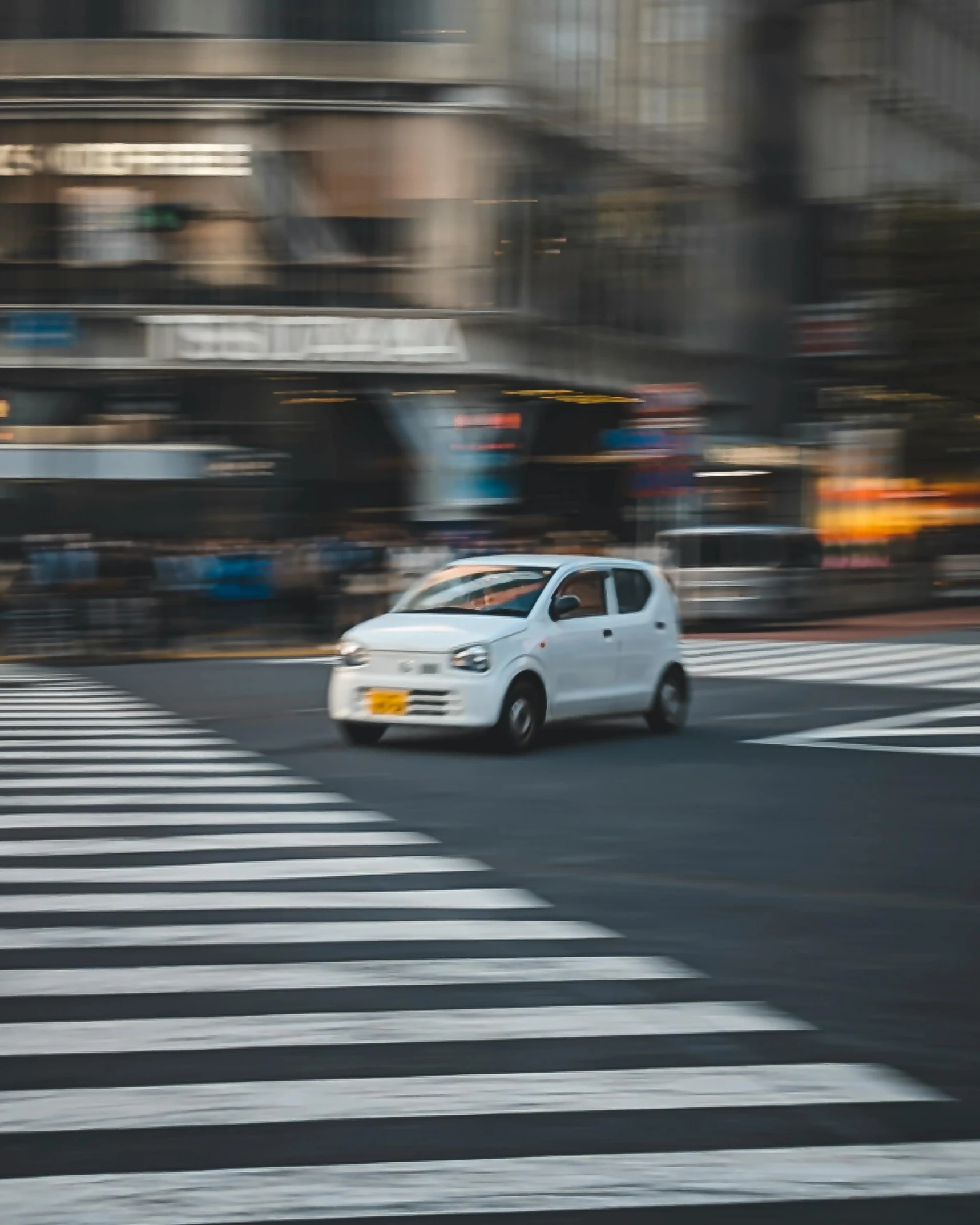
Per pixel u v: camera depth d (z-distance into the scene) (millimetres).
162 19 43938
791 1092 6328
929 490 59094
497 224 46656
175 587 32750
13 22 43781
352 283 45469
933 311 58344
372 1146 5680
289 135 44812
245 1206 5129
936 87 76875
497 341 46750
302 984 7930
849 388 60500
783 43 63281
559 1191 5293
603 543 41500
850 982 8086
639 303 54625
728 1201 5219
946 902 10047
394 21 45125
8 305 43781
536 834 12430
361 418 46969
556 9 48844
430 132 45625
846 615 43562
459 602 18453
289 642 33906
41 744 18125
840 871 11023
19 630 31328
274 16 44438
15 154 44000
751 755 17172
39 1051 6789
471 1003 7590
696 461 45500
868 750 17500
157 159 44312
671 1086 6387
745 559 39031
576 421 53812
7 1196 5199
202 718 20969
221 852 11578
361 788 14867
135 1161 5520
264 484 41500
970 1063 6754
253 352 44562
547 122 47844
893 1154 5660
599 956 8562
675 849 11797
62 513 40250
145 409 44844
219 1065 6605
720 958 8570
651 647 19125
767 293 62344
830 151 66750
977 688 24141
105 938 8883
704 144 57594
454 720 17125
